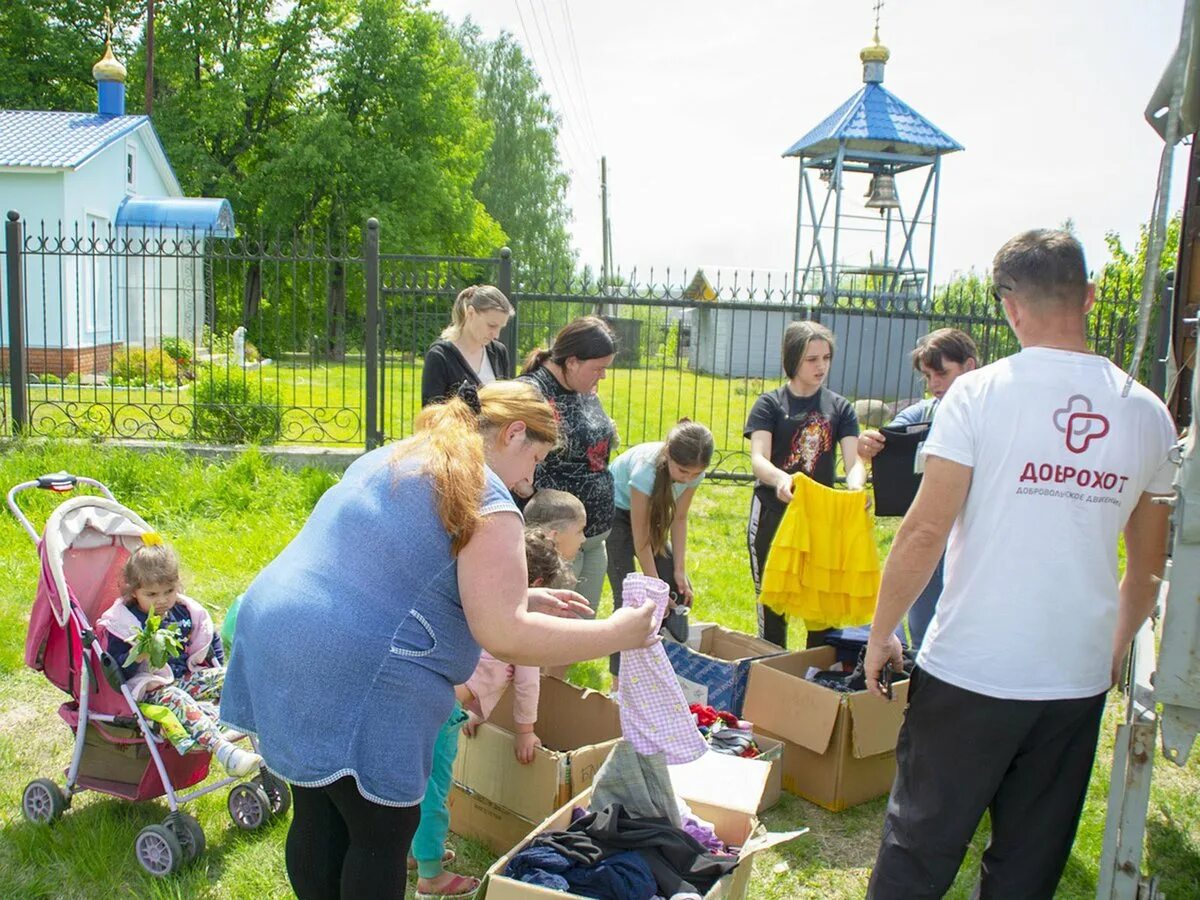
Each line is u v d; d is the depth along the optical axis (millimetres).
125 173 22016
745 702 4176
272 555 6879
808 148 20609
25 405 9672
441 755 3109
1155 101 2447
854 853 3654
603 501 4301
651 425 15219
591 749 3404
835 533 4340
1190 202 2980
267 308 31500
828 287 19906
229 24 32219
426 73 33250
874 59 20234
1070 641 2316
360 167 31438
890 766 4066
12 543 6738
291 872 2373
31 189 18422
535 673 3338
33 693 4738
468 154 35344
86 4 32000
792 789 4059
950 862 2463
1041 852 2479
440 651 2201
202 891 3271
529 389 2482
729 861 2789
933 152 20031
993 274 2504
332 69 32812
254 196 31609
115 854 3436
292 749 2148
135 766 3611
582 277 9578
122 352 18406
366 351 9180
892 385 19688
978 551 2365
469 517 2139
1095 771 4293
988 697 2342
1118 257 15664
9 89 30875
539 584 3107
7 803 3775
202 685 3699
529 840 2789
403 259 9250
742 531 8680
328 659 2123
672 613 4496
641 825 2834
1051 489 2295
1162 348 6328
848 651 4500
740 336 26000
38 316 18078
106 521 3895
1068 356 2340
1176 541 2111
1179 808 4039
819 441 4734
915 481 4141
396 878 2271
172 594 3641
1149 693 2555
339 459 9133
